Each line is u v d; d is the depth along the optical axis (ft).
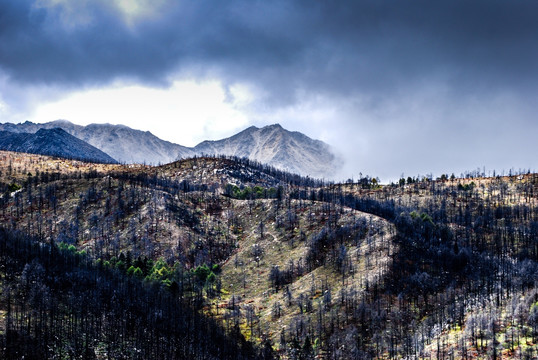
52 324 529.04
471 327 571.69
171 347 562.25
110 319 574.97
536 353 499.92
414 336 595.88
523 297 617.21
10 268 608.60
